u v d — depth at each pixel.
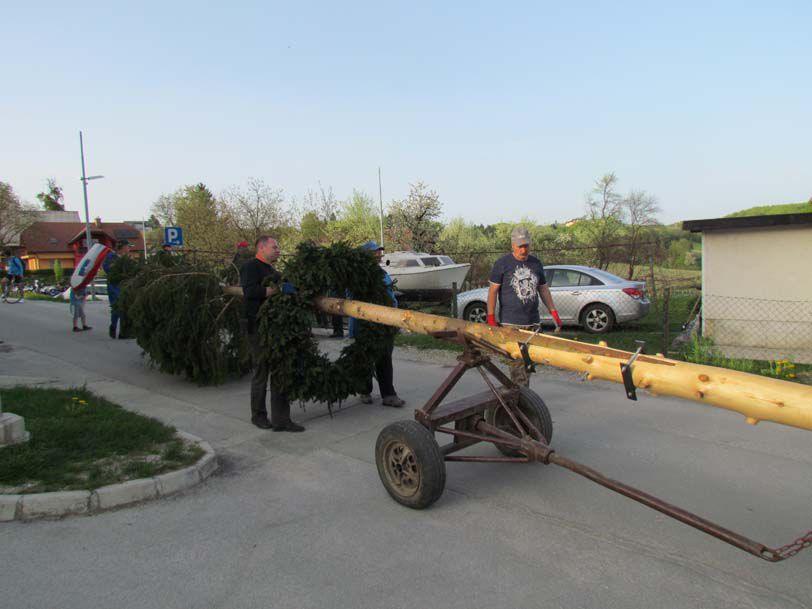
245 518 3.95
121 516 3.96
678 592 3.04
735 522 3.82
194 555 3.45
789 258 9.41
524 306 5.84
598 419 6.18
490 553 3.45
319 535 3.70
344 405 6.93
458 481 4.58
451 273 18.19
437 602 2.96
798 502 4.12
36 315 15.66
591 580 3.15
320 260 5.72
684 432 5.72
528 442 3.87
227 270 7.97
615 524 3.82
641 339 10.56
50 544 3.56
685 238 27.36
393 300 6.49
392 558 3.41
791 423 2.57
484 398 4.59
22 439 4.85
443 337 4.36
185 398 7.26
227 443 5.56
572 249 17.98
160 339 7.48
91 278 11.16
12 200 49.53
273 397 5.85
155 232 56.12
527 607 2.92
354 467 4.92
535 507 4.09
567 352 3.51
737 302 9.75
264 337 5.54
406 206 27.91
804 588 3.07
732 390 2.73
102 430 5.23
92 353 10.05
